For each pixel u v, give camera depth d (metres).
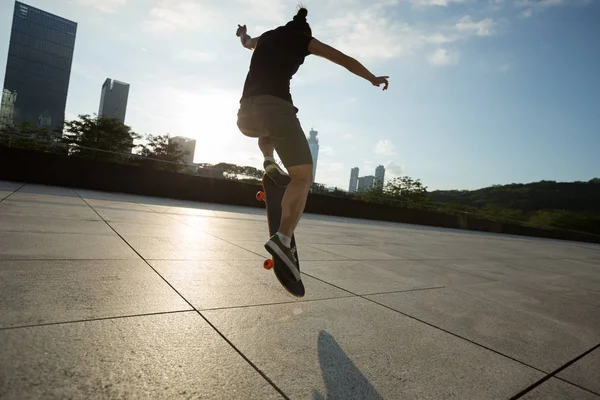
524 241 16.64
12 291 1.87
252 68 2.17
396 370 1.61
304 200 2.04
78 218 4.96
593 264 8.57
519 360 1.92
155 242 3.91
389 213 20.91
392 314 2.45
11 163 10.89
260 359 1.52
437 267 4.97
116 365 1.29
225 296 2.32
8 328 1.44
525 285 4.42
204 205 12.29
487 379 1.64
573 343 2.33
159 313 1.86
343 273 3.65
